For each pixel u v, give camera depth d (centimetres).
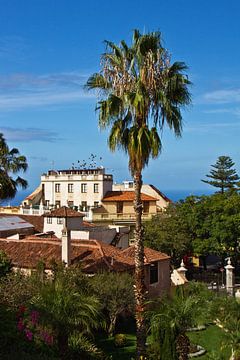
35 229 5781
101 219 7394
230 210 5597
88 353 2056
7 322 1494
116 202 7619
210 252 5662
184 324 2039
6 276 2667
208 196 6159
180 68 2159
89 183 8112
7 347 1427
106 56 2170
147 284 3841
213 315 2755
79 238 4669
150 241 5631
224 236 5391
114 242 4966
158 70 2108
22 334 1514
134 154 2116
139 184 2189
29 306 1745
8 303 1900
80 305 1805
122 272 3556
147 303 2181
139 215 2191
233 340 2356
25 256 3831
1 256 3206
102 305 2706
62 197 8400
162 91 2120
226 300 2744
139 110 2084
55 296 1786
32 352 1483
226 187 8569
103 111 2153
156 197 8256
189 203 6069
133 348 2933
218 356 2570
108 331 3139
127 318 3403
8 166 4516
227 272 4469
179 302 2122
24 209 7538
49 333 1694
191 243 5744
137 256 2178
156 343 2062
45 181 8606
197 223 5700
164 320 2034
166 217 6053
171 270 5362
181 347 2017
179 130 2192
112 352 2859
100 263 3581
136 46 2122
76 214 5178
